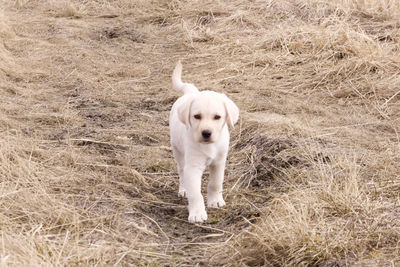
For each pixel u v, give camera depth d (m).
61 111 11.20
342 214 6.85
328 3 16.36
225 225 7.48
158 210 7.88
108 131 10.26
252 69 13.16
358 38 13.52
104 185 8.20
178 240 7.11
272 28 15.41
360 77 11.96
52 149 9.33
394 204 6.99
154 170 9.05
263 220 7.06
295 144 9.06
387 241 6.28
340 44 13.36
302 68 12.82
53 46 14.91
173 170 9.08
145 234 7.13
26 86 12.48
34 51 14.52
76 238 6.50
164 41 15.74
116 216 7.33
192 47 14.96
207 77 12.91
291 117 10.48
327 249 6.12
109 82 12.99
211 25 16.16
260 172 8.66
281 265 6.20
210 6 17.39
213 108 7.28
